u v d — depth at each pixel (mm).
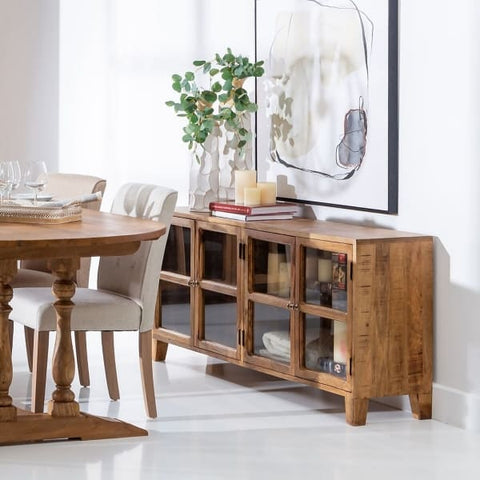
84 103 7617
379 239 4871
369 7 5254
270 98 6035
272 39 5973
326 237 4988
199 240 5844
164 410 5199
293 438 4730
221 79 6445
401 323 4953
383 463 4379
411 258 4949
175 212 6000
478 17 4699
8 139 8039
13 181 4832
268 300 5367
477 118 4734
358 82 5355
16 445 4590
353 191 5441
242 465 4344
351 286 4859
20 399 5363
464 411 4883
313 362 5137
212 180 5914
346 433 4809
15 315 5039
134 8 7152
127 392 5539
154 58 6984
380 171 5250
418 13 5004
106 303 4863
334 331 5004
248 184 5715
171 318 6125
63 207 4707
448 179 4898
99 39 7473
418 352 5004
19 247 4164
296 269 5168
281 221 5559
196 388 5660
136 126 7176
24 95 7988
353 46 5375
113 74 7367
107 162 7453
